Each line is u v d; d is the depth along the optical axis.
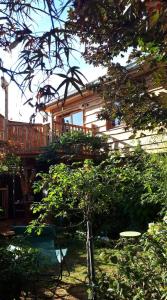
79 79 1.43
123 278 2.94
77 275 6.23
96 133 12.23
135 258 2.96
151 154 8.15
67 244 7.77
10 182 13.62
